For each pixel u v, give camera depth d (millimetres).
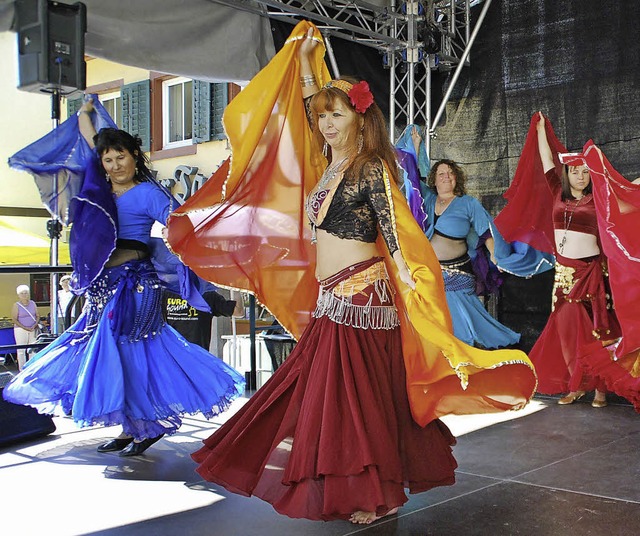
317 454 2555
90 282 3678
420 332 2695
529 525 2795
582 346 4859
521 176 5406
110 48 4957
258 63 5664
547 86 5879
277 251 3350
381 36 5996
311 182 3305
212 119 9750
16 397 3701
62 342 3787
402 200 2789
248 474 2727
